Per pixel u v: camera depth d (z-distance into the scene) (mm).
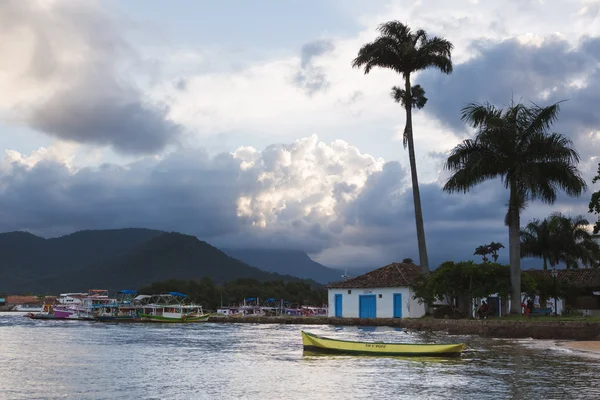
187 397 21062
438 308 65500
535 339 45406
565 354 33594
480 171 51656
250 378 25375
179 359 33500
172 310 105375
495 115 52531
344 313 74688
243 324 87438
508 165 51969
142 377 25984
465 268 55781
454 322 52469
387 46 67812
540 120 51312
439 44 67125
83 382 24609
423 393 21422
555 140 51250
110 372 27750
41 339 51469
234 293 160500
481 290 54562
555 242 90562
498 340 44156
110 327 77938
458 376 25344
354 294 73875
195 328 73625
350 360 31828
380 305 71250
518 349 36562
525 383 23344
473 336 48469
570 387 22344
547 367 28000
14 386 23594
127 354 36719
